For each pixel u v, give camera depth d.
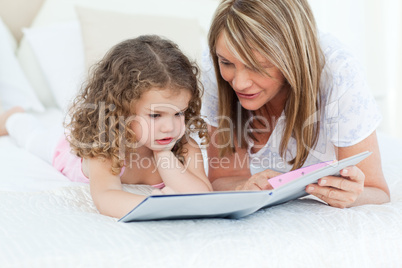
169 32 2.13
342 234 0.84
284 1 0.99
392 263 0.83
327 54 1.11
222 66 1.05
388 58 2.84
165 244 0.75
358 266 0.81
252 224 0.85
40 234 0.78
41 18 2.32
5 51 2.14
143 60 1.10
